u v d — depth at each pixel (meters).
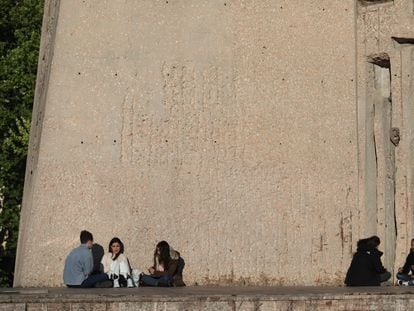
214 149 27.70
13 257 42.47
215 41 27.89
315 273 28.06
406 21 28.38
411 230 28.27
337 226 28.27
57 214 27.03
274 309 21.50
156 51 27.62
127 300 21.19
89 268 26.08
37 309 20.94
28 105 41.06
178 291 23.12
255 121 27.94
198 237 27.50
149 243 27.27
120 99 27.42
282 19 28.23
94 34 27.47
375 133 28.86
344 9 28.66
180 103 27.64
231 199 27.72
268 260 27.83
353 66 28.62
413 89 28.58
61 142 27.16
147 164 27.41
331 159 28.33
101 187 27.20
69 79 27.30
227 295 21.56
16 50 41.00
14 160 41.03
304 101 28.23
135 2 27.64
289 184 28.05
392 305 21.77
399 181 28.45
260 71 28.03
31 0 42.12
